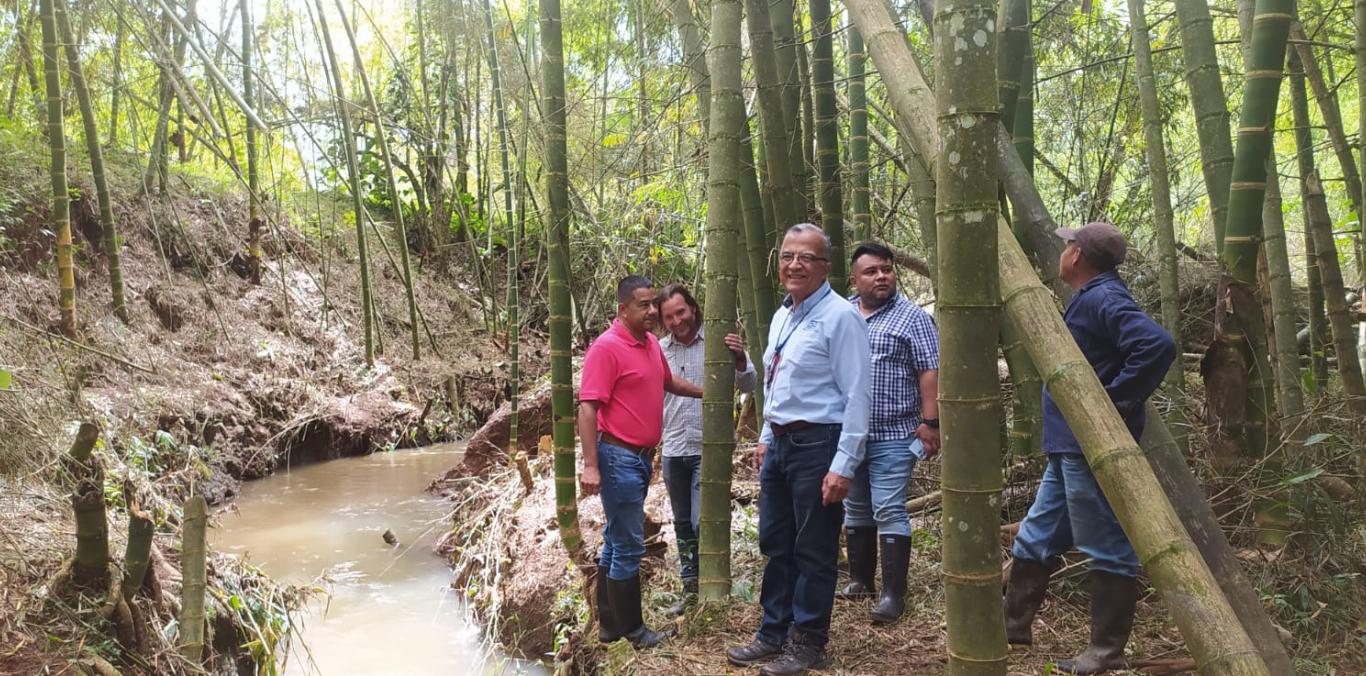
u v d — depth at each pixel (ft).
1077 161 22.41
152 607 12.83
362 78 31.78
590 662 12.85
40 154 29.53
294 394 31.89
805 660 10.73
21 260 26.96
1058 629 12.19
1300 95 16.99
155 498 19.21
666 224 31.01
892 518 12.51
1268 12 11.49
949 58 6.70
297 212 41.45
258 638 14.52
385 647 15.93
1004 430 14.80
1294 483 12.02
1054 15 18.70
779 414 10.73
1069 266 10.50
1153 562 6.77
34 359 18.20
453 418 36.58
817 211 17.66
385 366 36.58
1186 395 13.84
